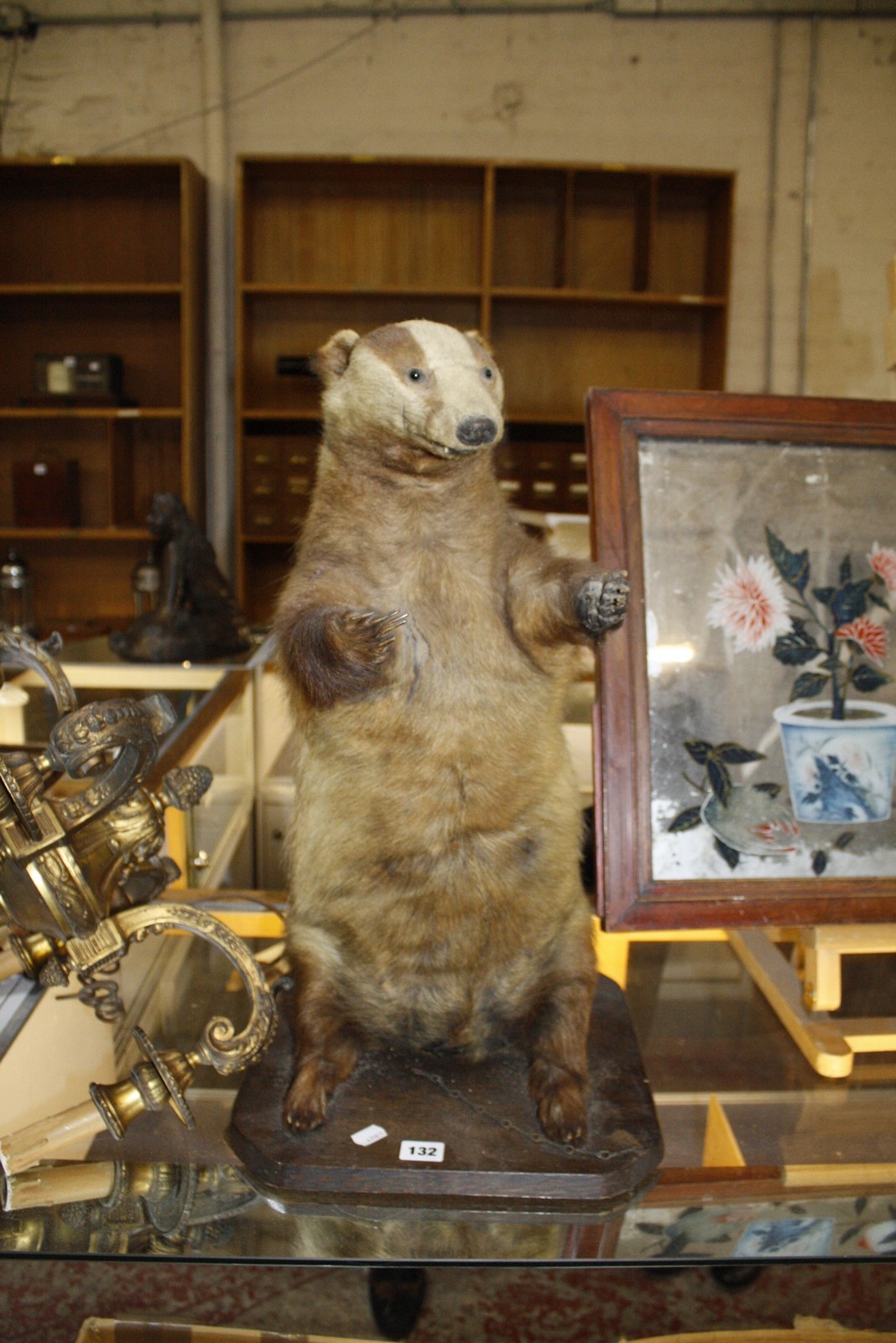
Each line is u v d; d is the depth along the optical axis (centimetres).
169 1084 128
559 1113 122
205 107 562
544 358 585
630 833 144
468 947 129
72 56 565
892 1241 126
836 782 150
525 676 126
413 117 568
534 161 522
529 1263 120
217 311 579
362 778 124
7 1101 137
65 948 128
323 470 132
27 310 586
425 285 574
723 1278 140
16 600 549
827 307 577
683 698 148
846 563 153
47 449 591
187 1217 122
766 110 562
